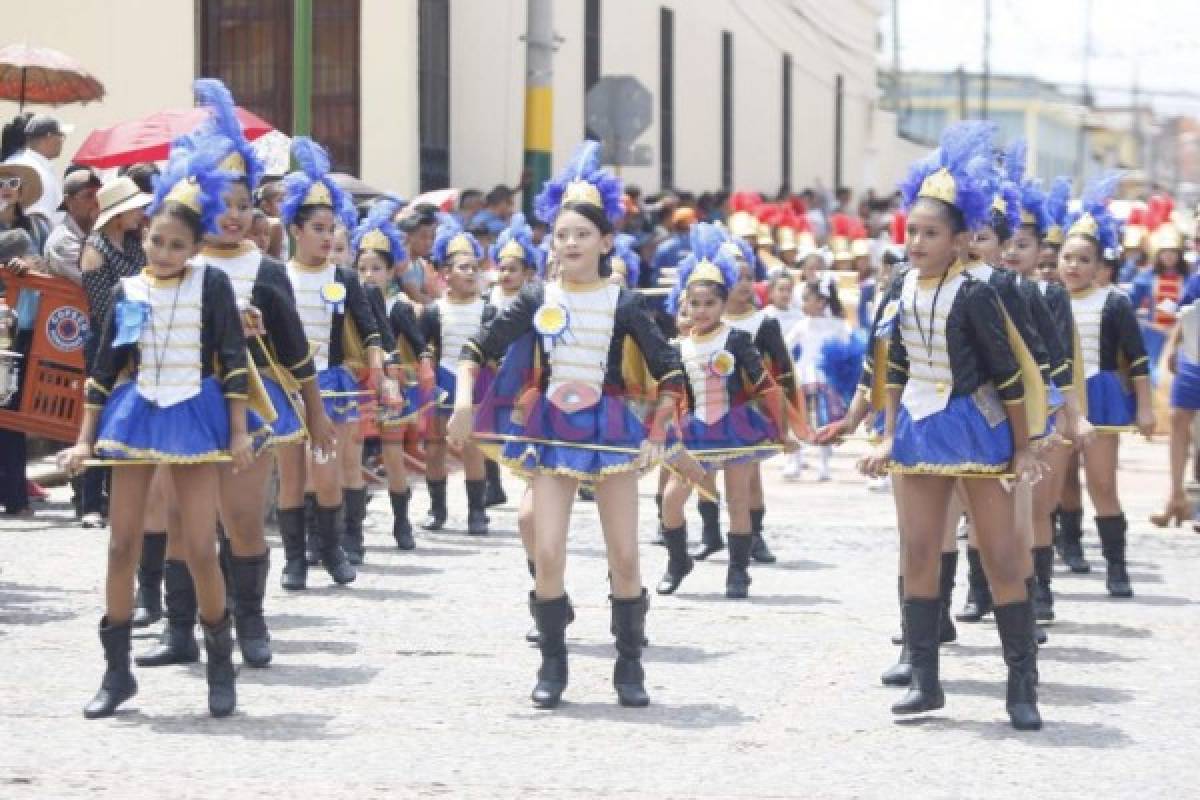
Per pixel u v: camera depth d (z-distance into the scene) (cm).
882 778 972
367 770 974
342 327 1529
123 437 1044
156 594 1328
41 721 1063
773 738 1050
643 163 2712
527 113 2948
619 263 1734
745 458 1477
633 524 1120
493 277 2156
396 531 1719
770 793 942
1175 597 1515
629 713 1103
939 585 1103
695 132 4366
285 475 1473
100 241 1636
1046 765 1000
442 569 1598
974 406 1063
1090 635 1358
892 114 6644
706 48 4434
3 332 1653
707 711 1109
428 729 1059
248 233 1297
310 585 1508
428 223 2127
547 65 2947
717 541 1680
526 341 1126
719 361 1453
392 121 2820
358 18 2822
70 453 1051
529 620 1366
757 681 1188
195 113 2039
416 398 1802
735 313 1530
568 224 1109
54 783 944
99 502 1791
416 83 2850
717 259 1494
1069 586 1566
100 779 951
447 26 3033
